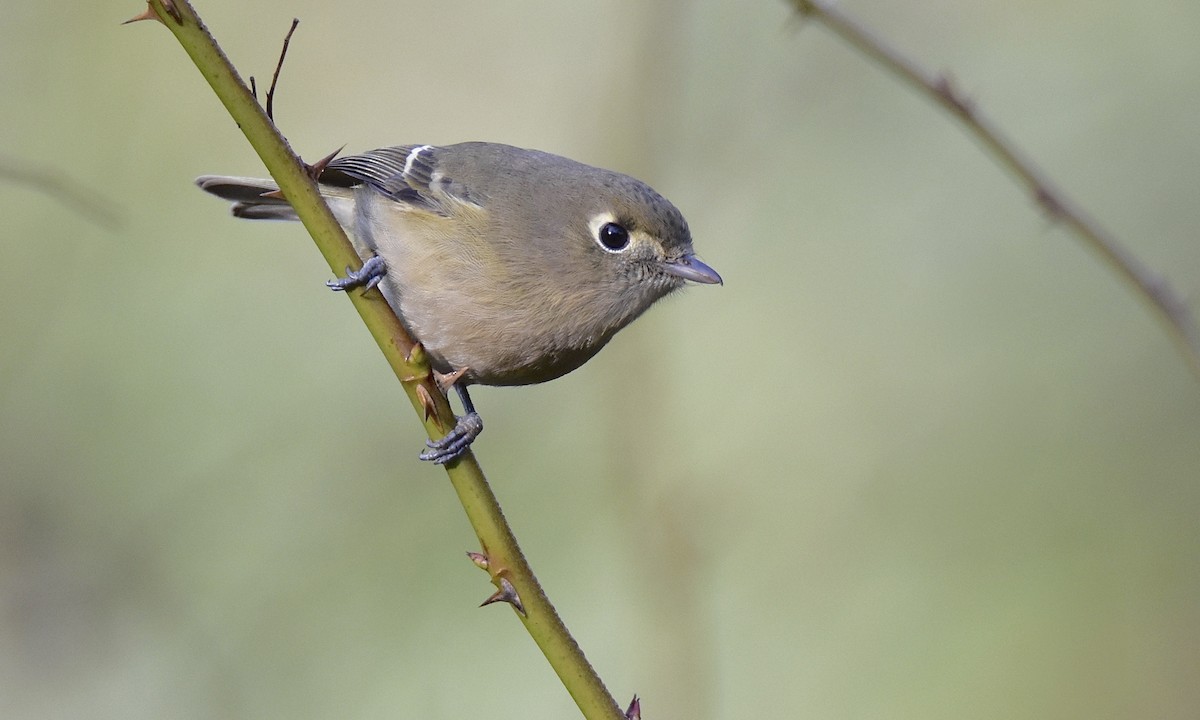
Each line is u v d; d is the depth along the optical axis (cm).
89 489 1181
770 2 1294
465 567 1212
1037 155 1349
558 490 1249
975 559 1254
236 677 1127
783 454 1282
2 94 1251
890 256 1358
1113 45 1349
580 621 1198
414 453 1230
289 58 1421
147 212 1275
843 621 1239
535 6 1432
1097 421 1285
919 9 1357
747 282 1351
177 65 1292
